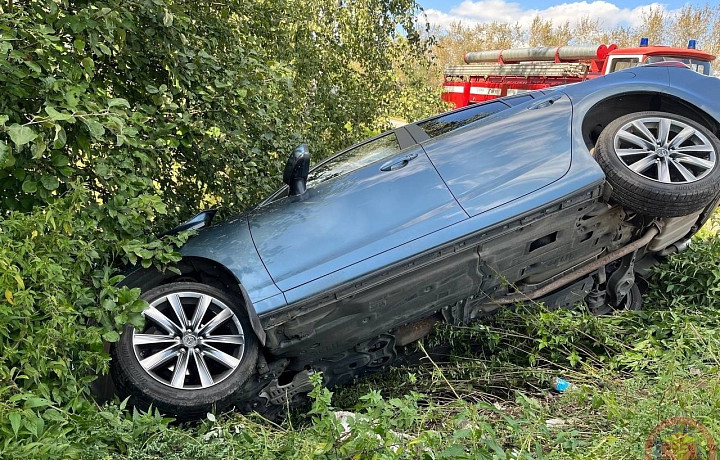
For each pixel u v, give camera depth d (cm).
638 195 339
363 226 336
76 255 282
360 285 319
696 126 364
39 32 285
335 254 327
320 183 387
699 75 405
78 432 238
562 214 336
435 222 328
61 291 257
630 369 326
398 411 267
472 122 404
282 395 342
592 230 355
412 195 344
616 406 251
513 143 361
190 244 358
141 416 266
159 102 379
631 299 408
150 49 400
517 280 354
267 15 513
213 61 415
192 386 324
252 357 331
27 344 231
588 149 370
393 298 326
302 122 623
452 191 342
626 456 220
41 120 261
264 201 399
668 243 396
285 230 346
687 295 394
